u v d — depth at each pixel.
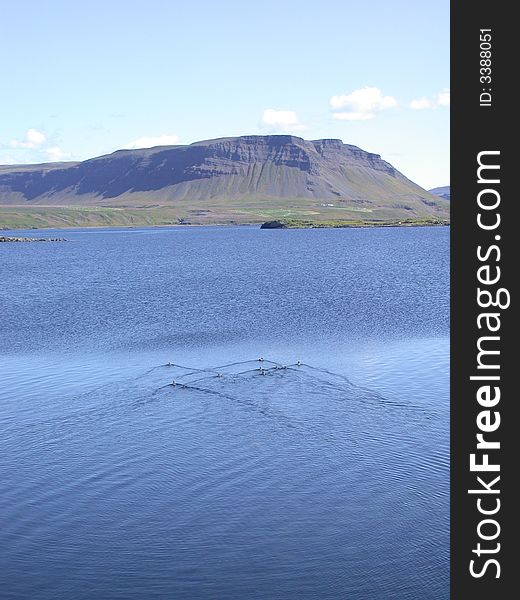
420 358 65.69
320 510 35.53
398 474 39.41
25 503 36.88
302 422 48.12
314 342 74.56
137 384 58.66
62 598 28.78
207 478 39.50
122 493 37.88
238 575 30.11
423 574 30.03
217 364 65.12
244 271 170.12
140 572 30.45
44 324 91.25
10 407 53.06
